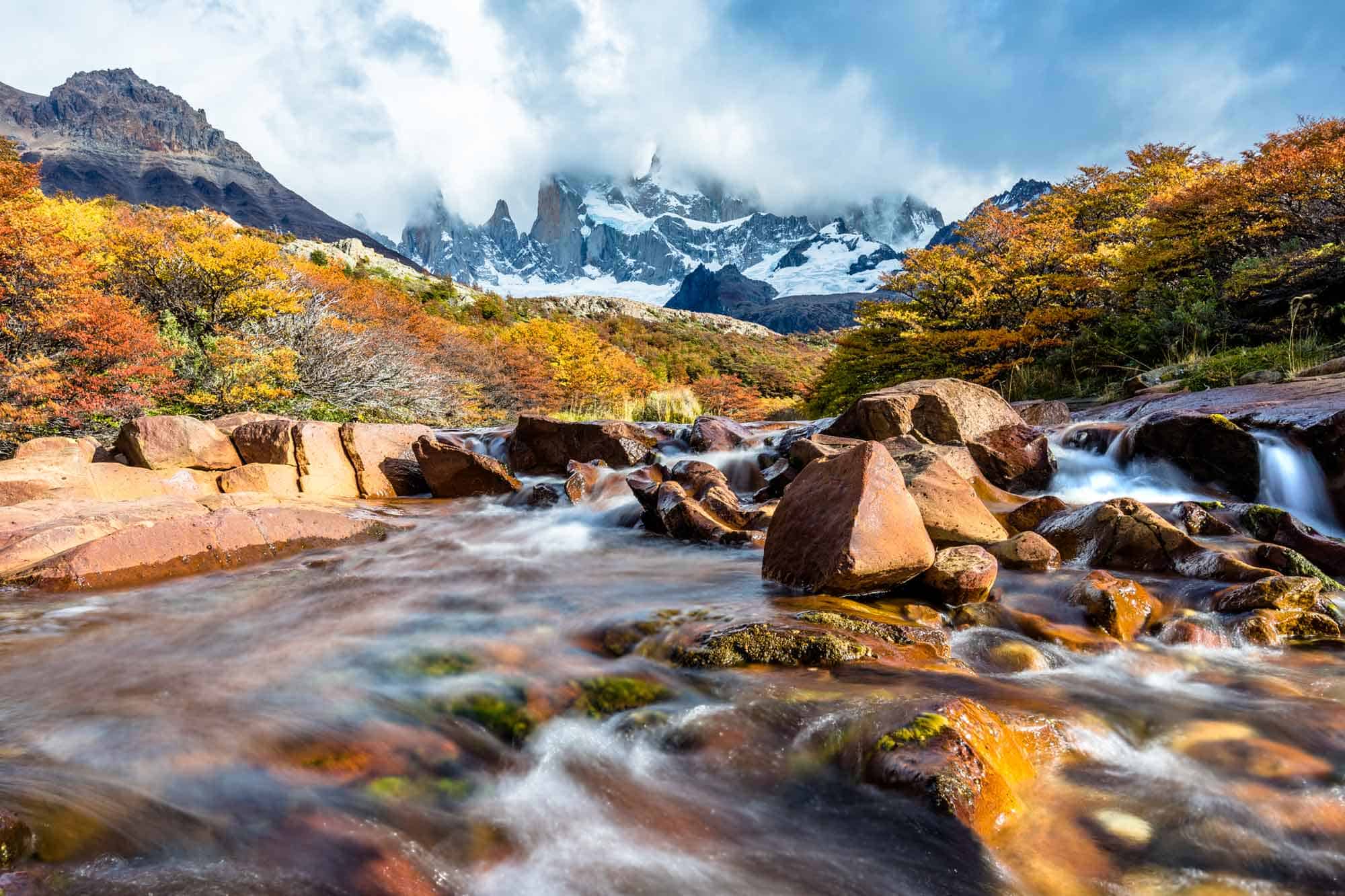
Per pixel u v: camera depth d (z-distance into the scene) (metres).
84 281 13.15
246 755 2.50
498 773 2.40
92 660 3.50
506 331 40.97
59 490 6.85
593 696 2.95
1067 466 7.51
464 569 5.40
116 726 2.72
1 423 11.66
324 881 1.82
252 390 15.81
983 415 8.33
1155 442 6.96
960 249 18.67
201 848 1.95
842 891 1.79
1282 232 14.17
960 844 1.87
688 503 6.04
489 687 3.07
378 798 2.23
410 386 20.39
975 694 2.81
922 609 3.80
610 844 2.01
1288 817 2.11
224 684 3.15
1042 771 2.36
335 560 5.72
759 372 51.72
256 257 17.42
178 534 5.40
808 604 3.76
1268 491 6.14
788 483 7.38
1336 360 8.48
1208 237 14.59
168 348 14.98
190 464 8.17
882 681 2.90
